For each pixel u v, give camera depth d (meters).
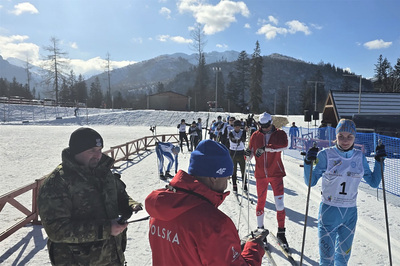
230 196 7.29
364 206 6.50
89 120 47.84
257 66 78.12
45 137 24.70
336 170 3.03
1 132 29.00
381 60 92.56
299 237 4.80
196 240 1.34
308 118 25.61
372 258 4.05
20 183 9.07
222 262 1.31
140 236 4.89
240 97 105.00
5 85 96.50
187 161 13.38
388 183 8.68
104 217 2.05
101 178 2.08
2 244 4.59
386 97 24.53
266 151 4.55
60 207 1.85
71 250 1.95
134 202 2.39
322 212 3.13
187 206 1.40
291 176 9.81
